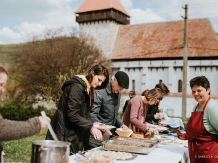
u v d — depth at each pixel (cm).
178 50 4372
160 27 4778
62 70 3562
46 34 3916
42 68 3581
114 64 4806
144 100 461
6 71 208
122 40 4931
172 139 443
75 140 335
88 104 342
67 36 3941
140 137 411
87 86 329
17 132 194
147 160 294
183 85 2339
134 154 312
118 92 427
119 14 5281
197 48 4272
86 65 3831
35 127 204
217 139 315
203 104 323
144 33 4834
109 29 4941
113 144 322
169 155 325
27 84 3584
